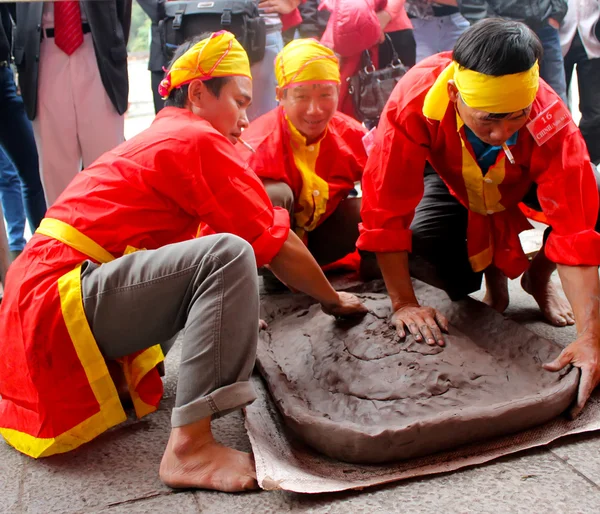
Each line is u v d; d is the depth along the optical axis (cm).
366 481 151
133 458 171
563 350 181
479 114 168
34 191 359
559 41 402
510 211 225
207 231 235
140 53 737
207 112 189
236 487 151
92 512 149
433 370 174
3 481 164
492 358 184
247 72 195
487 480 150
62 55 328
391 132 196
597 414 171
